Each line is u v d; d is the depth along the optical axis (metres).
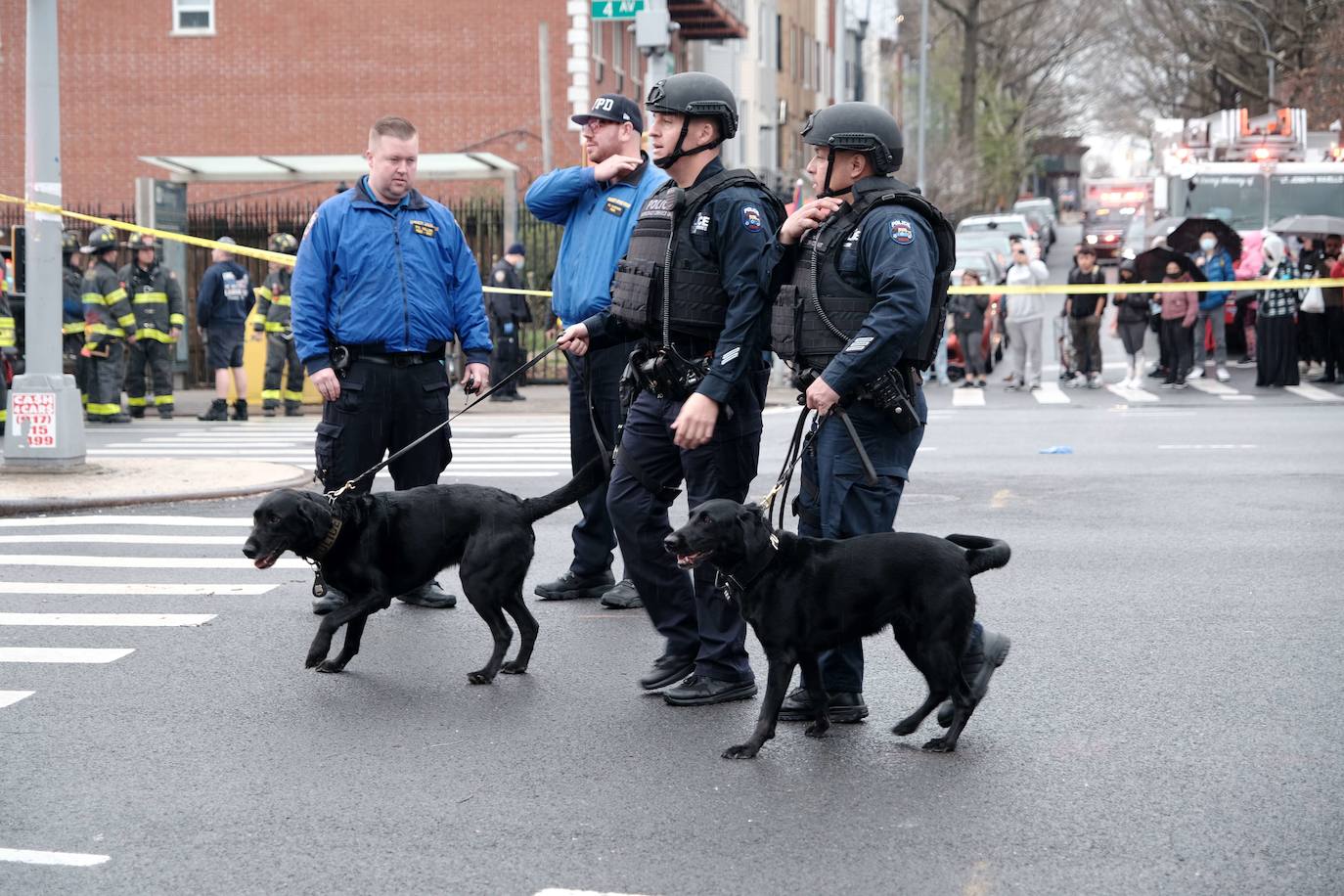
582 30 46.12
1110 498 17.70
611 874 6.84
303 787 8.10
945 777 8.18
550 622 12.09
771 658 8.48
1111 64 102.81
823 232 8.91
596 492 12.73
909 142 98.12
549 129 37.28
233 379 28.98
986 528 15.78
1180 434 24.00
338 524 10.08
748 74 75.56
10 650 11.13
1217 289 32.41
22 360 28.80
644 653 11.05
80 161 48.25
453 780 8.22
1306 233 39.09
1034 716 9.30
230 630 11.75
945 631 8.38
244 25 47.31
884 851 7.10
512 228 35.34
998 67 100.56
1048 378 36.38
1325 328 32.91
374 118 47.09
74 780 8.26
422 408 12.67
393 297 12.41
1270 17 67.75
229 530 16.06
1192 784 8.01
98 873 6.95
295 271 12.39
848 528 8.97
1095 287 32.34
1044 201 112.69
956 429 25.27
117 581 13.57
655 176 11.91
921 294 8.52
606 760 8.54
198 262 36.56
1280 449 21.91
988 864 6.93
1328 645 10.94
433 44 46.59
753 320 9.16
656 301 9.51
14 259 19.55
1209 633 11.32
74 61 47.94
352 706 9.68
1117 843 7.17
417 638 11.54
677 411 9.55
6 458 19.17
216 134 47.75
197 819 7.64
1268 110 76.00
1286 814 7.53
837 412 8.80
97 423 28.36
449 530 10.31
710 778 8.22
